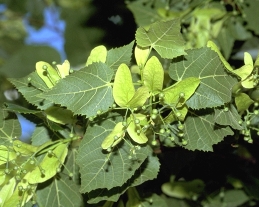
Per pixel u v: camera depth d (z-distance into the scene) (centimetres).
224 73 79
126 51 80
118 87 76
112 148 77
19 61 147
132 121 76
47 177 81
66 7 154
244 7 111
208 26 109
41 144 83
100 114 77
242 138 96
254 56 114
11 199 82
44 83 82
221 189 102
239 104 83
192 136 81
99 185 77
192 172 99
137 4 113
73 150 85
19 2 164
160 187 98
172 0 112
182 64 79
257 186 101
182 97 77
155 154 81
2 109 84
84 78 76
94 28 134
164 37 78
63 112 82
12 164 83
